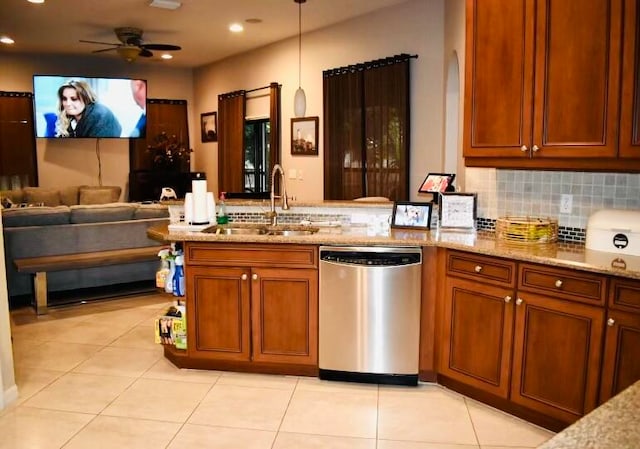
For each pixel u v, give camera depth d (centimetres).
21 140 885
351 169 640
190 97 1020
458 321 316
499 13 307
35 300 491
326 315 336
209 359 359
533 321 278
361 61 624
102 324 459
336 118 656
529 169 310
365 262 324
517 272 282
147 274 572
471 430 282
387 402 314
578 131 279
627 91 260
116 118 871
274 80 775
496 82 311
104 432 282
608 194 308
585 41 273
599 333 251
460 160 470
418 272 323
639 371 238
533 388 280
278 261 339
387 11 584
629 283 239
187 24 663
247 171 864
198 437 277
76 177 937
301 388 333
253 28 680
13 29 695
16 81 878
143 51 682
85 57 921
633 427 111
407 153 570
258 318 348
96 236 531
